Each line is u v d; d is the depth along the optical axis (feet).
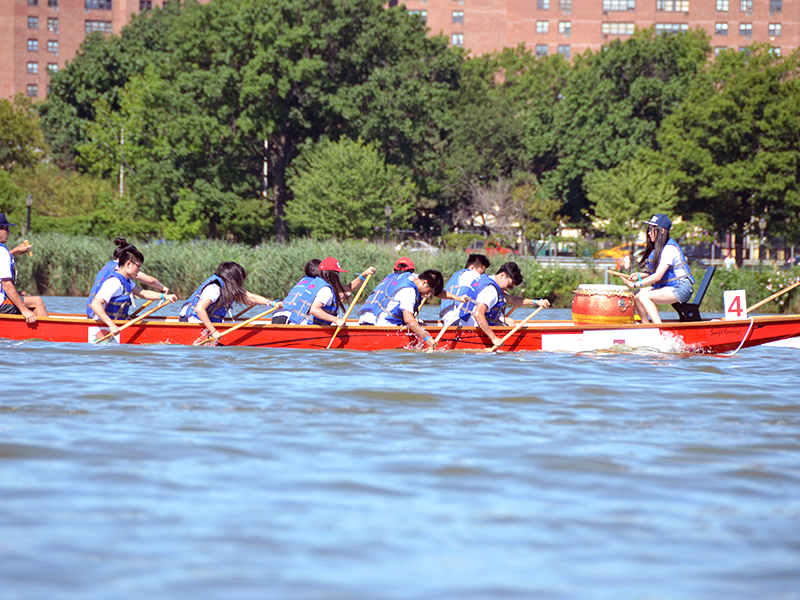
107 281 120.57
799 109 537.65
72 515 42.32
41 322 122.01
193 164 572.10
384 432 64.08
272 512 43.57
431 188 640.17
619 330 128.36
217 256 349.20
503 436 63.21
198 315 120.47
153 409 71.61
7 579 33.73
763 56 561.84
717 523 42.80
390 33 602.03
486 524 42.29
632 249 540.11
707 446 60.49
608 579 35.01
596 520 43.11
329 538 39.78
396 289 123.44
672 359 119.14
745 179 545.85
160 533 39.93
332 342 120.98
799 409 77.25
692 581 34.88
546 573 35.68
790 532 41.50
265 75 544.62
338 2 578.25
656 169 583.99
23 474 49.60
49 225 550.77
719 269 359.25
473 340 123.65
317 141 602.44
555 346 126.72
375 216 527.40
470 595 33.09
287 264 344.69
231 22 556.10
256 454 55.93
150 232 577.02
